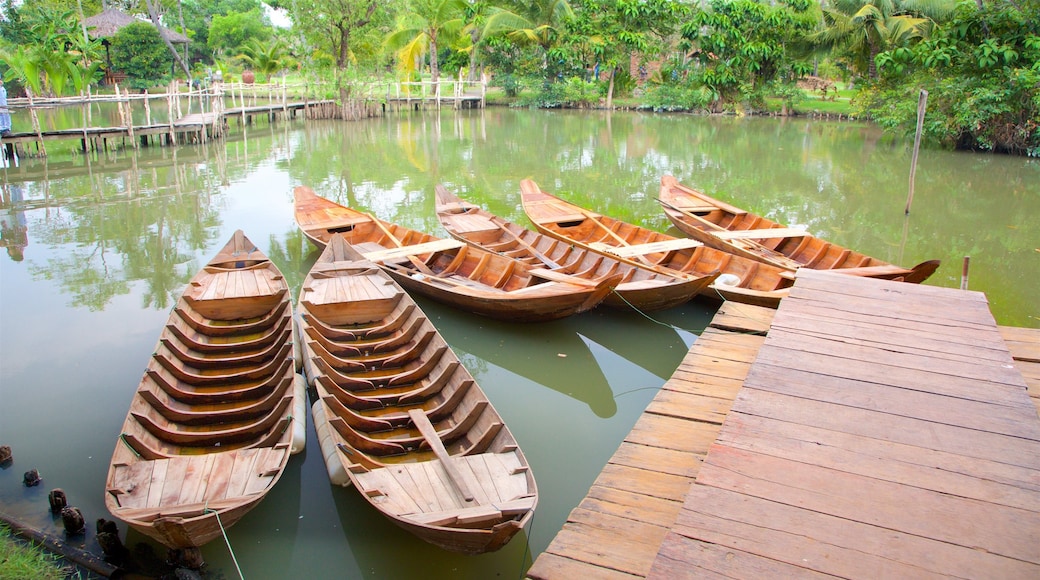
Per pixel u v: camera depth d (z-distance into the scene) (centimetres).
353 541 545
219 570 515
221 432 586
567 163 2202
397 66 4181
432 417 645
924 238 1364
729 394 622
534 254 1096
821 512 377
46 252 1247
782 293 857
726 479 407
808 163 2178
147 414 596
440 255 1150
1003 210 1577
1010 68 2169
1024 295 1047
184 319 797
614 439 700
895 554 345
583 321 965
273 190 1762
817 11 3478
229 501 488
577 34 3872
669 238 1139
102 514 558
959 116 2206
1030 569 334
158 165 2116
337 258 1005
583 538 441
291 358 684
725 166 2138
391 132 2983
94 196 1681
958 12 2431
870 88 2994
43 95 3181
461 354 885
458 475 523
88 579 488
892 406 486
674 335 929
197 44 5472
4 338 880
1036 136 2152
